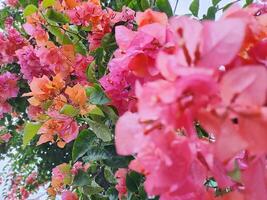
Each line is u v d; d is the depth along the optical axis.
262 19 0.27
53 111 0.62
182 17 0.23
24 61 0.87
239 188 0.27
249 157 0.24
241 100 0.20
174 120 0.21
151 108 0.21
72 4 0.72
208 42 0.22
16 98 1.02
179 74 0.20
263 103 0.22
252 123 0.20
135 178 0.59
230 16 0.26
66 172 0.75
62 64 0.71
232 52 0.22
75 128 0.62
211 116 0.20
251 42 0.26
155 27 0.32
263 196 0.24
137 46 0.33
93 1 0.70
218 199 0.26
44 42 0.73
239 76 0.20
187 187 0.24
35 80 0.65
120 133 0.23
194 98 0.20
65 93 0.64
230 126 0.20
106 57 0.67
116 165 0.58
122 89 0.51
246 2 0.63
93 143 0.59
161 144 0.22
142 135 0.22
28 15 0.74
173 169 0.22
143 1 0.67
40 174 1.48
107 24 0.69
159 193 0.23
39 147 1.32
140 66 0.32
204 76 0.20
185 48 0.22
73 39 0.72
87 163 0.76
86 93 0.57
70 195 0.81
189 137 0.22
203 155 0.25
